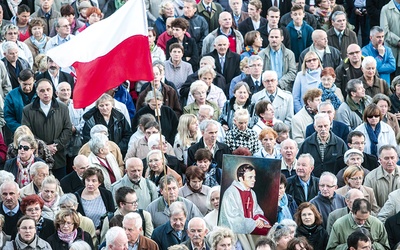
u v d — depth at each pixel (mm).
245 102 39969
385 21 46781
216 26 46156
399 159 38812
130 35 32406
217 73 42469
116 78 32406
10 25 43562
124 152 39000
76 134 39250
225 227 31312
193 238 31938
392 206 34875
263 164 31734
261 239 30984
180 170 37281
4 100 40344
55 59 32281
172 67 42812
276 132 37594
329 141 37594
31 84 39938
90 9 45281
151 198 35094
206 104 40594
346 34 45406
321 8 46594
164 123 39719
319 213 33812
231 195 31766
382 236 33625
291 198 35125
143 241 32281
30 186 35094
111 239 30984
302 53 43844
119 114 39188
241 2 46594
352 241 32094
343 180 36250
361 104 40250
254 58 41500
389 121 39969
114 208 34688
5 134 40188
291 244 31359
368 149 38719
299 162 35438
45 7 46094
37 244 32375
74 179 35469
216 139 37188
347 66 42625
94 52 32375
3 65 41625
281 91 40750
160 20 45781
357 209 33219
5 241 32781
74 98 32344
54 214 33938
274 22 45125
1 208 33938
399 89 41031
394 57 46531
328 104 38812
